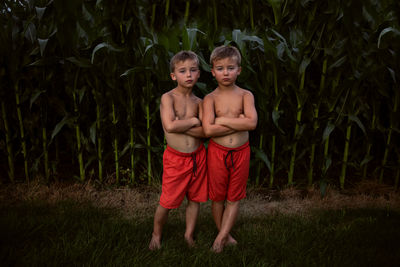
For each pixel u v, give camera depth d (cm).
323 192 261
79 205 231
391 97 277
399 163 272
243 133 164
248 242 181
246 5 254
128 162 314
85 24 225
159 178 275
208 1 256
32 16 233
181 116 162
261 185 278
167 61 235
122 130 279
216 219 182
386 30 205
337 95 249
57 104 257
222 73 155
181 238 187
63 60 236
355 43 233
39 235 181
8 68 250
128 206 232
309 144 271
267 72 244
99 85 251
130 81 241
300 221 213
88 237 175
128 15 249
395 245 179
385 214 228
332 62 249
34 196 242
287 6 239
